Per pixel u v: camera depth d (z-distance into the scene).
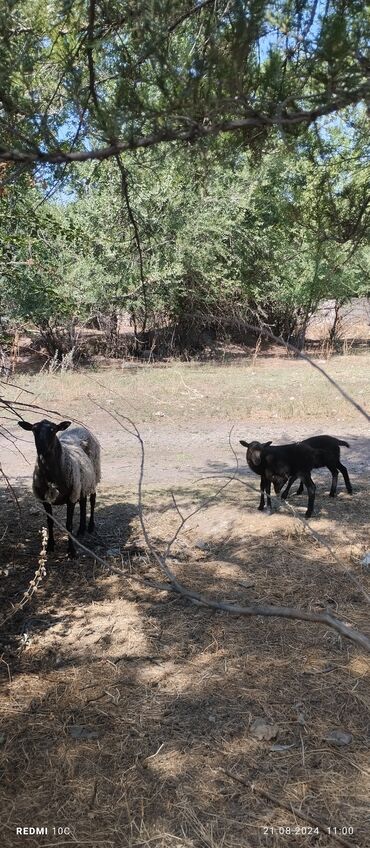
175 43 2.85
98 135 2.71
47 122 2.74
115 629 4.59
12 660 4.22
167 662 4.17
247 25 2.58
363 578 5.32
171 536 6.48
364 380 16.06
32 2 2.93
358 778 3.11
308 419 12.24
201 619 4.71
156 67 2.69
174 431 11.48
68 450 5.96
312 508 6.96
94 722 3.56
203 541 6.22
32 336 18.58
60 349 19.03
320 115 2.66
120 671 4.06
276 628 4.55
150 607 4.92
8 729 3.49
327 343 24.88
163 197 16.48
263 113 2.71
